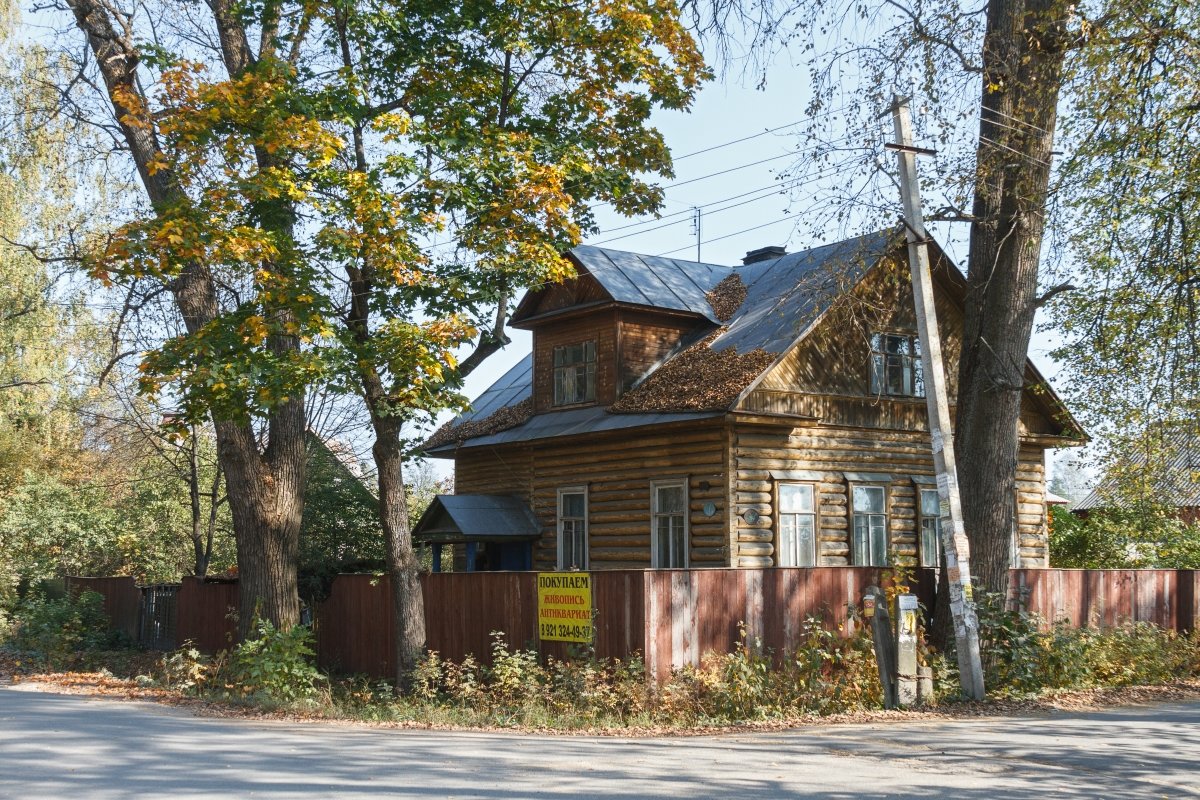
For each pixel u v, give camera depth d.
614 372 24.27
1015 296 17.02
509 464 27.19
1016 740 11.85
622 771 9.65
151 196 18.78
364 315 17.88
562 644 15.87
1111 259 17.02
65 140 24.67
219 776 9.02
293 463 19.23
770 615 15.88
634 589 14.86
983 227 17.25
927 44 16.94
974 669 15.01
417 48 17.86
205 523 34.28
